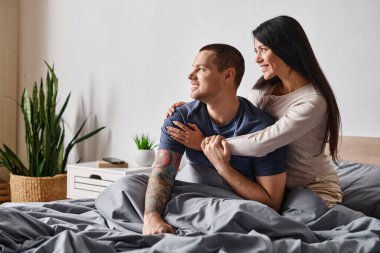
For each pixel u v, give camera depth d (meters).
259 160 2.14
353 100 3.06
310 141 2.23
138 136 4.16
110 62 4.35
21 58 5.14
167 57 3.95
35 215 2.05
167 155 2.19
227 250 1.59
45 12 4.88
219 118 2.24
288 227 1.81
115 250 1.67
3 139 5.11
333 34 3.12
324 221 2.00
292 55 2.19
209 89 2.16
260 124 2.17
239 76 2.24
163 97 3.98
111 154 4.37
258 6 3.43
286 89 2.30
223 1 3.60
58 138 4.44
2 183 4.96
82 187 3.76
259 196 2.11
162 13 3.97
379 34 2.95
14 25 5.11
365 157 2.90
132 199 2.05
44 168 4.32
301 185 2.29
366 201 2.39
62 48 4.74
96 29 4.45
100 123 4.45
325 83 2.21
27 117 4.42
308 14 3.21
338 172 2.66
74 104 4.67
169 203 2.01
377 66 2.97
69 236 1.56
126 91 4.24
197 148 2.21
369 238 1.76
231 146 2.12
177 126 2.24
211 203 1.92
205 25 3.70
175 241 1.59
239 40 3.52
